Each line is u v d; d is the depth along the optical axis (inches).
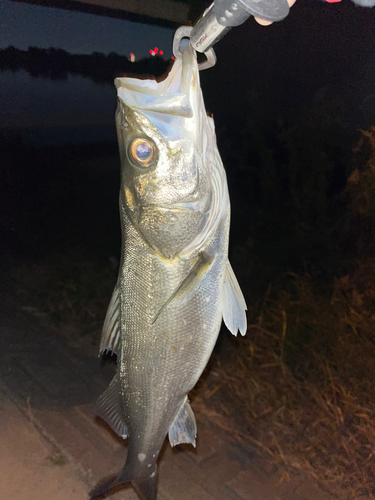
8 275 58.1
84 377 38.6
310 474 30.0
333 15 42.0
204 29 11.4
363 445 31.7
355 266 41.1
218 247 16.3
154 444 17.8
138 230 15.8
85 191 94.9
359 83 40.4
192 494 28.0
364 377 35.9
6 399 34.6
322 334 39.9
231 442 33.1
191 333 16.5
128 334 16.9
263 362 41.3
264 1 9.5
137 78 14.9
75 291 53.9
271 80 51.0
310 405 35.9
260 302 47.5
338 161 43.2
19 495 26.4
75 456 29.6
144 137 14.5
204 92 60.6
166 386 17.0
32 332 45.0
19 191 94.5
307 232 46.5
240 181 56.6
